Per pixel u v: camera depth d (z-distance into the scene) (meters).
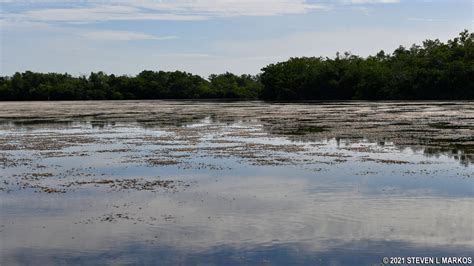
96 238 12.45
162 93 180.88
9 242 12.28
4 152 29.08
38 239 12.46
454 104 83.06
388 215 14.07
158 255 11.23
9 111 85.06
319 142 31.55
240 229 12.98
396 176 19.72
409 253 11.16
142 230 13.02
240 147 29.70
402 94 116.38
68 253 11.47
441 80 108.62
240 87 190.50
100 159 25.69
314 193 17.00
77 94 173.25
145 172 21.69
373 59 147.12
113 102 143.25
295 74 145.38
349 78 130.88
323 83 136.25
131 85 180.00
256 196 16.69
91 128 45.94
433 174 20.03
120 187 18.50
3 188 18.55
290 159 24.62
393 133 35.78
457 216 13.88
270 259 10.87
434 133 35.34
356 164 22.78
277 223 13.46
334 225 13.21
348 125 43.62
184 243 11.97
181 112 74.31
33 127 47.94
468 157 24.33
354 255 11.05
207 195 16.97
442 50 128.88
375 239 12.06
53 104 127.62
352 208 14.88
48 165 24.00
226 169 22.08
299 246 11.66
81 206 15.66
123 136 37.62
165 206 15.48
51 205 15.83
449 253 11.14
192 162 24.23
